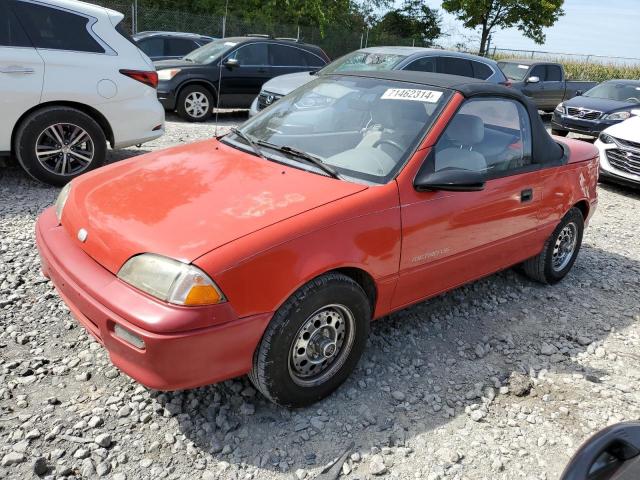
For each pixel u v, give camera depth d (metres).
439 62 9.30
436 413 2.98
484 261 3.78
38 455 2.44
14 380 2.88
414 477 2.54
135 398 2.82
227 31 21.80
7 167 6.44
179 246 2.42
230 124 11.09
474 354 3.59
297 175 3.08
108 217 2.71
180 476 2.42
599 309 4.42
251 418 2.79
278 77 10.00
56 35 5.63
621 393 3.31
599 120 12.42
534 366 3.52
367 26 31.55
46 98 5.54
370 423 2.85
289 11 25.53
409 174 3.10
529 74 15.62
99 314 2.44
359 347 3.02
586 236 6.27
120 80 5.95
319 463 2.56
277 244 2.51
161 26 20.45
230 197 2.81
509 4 29.84
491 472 2.62
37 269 4.00
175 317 2.29
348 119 3.53
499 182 3.65
